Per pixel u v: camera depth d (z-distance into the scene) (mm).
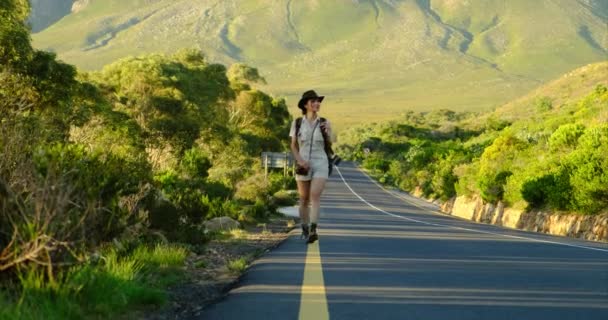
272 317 6863
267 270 10234
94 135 32750
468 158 71000
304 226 11656
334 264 11023
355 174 125875
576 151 34031
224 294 8430
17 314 5664
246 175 53750
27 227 6656
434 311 7117
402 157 115375
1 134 8641
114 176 10703
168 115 63906
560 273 10094
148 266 10023
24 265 6637
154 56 77375
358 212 39500
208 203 23656
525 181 38188
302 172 11242
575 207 32688
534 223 36688
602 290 8531
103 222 9594
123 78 66438
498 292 8281
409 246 14680
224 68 88688
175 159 58781
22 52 31156
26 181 7793
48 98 32719
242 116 93938
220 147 73125
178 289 9023
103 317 6629
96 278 7082
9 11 31516
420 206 63125
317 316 6875
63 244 6613
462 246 14852
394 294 8109
